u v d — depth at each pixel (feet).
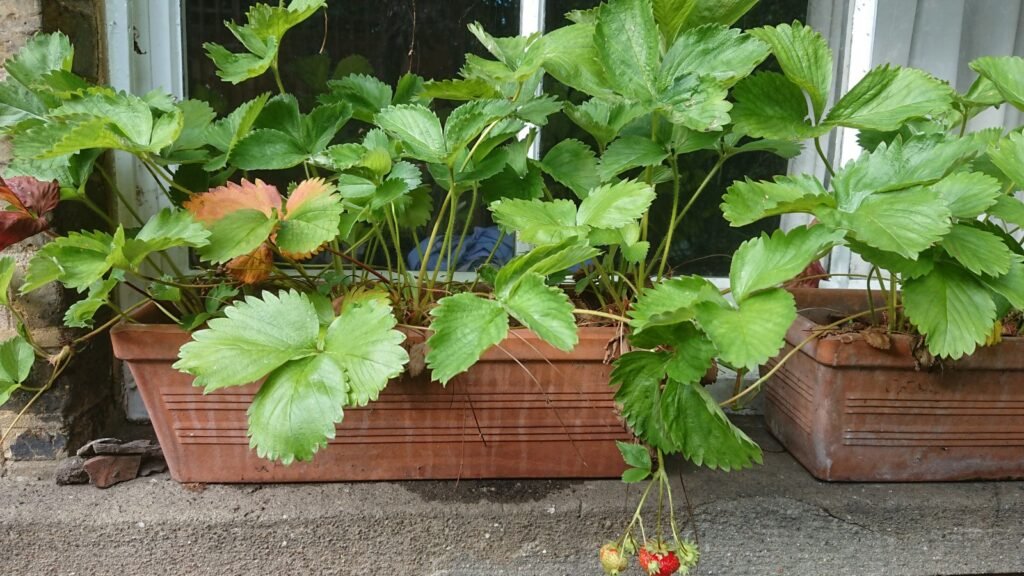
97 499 3.25
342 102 3.44
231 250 2.79
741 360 2.39
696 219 4.58
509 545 3.30
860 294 4.18
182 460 3.31
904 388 3.34
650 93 3.01
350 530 3.22
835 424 3.41
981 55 4.46
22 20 3.25
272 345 2.66
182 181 3.56
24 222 2.95
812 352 3.37
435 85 3.05
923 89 3.04
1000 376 3.36
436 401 3.22
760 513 3.41
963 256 2.74
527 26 4.27
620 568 2.79
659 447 2.81
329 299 3.40
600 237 2.89
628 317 3.13
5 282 3.01
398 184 3.08
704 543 3.43
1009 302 3.09
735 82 3.02
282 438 2.52
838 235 2.61
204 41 4.03
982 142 3.28
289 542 3.20
